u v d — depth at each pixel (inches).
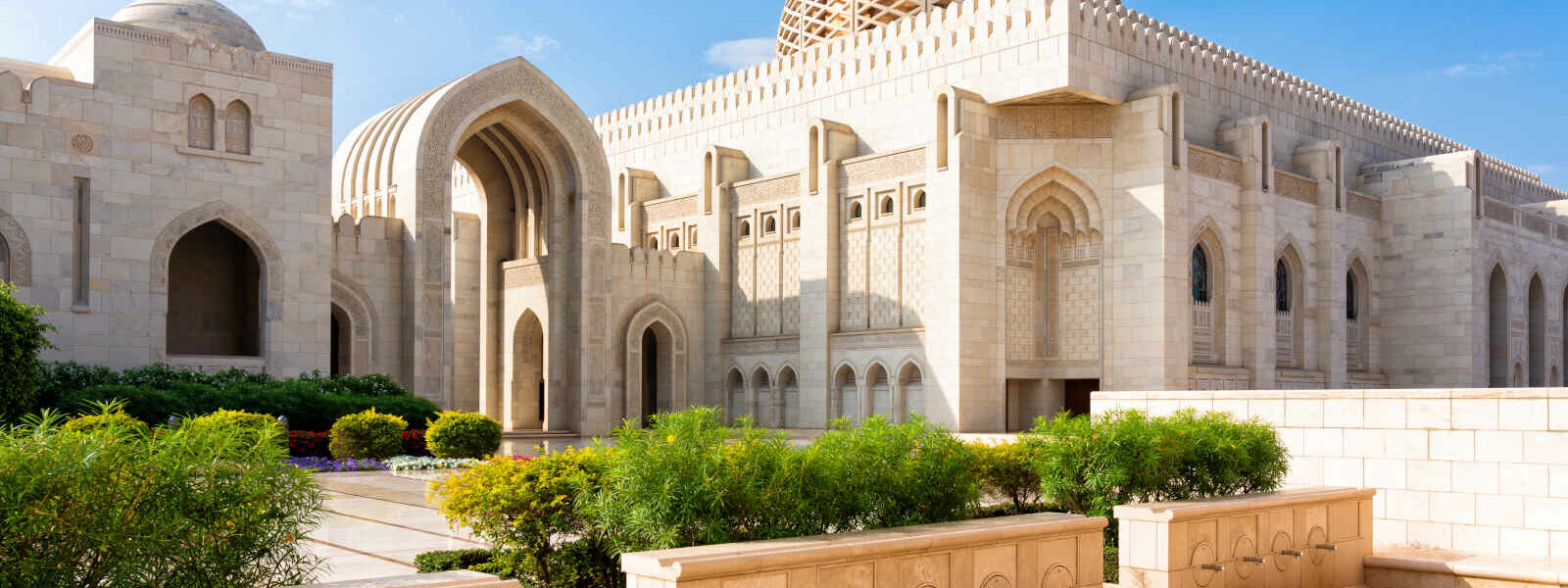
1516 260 1784.0
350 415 954.1
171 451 217.5
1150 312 1310.3
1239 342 1421.0
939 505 379.9
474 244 1566.2
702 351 1637.6
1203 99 1466.5
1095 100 1338.6
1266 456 492.7
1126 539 409.4
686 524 315.3
